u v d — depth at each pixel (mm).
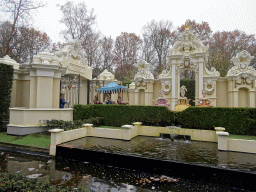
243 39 27734
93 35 29656
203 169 4820
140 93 19203
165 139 9000
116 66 35062
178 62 16375
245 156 6012
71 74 15094
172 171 5156
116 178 4977
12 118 10117
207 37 29266
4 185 3301
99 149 6590
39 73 11055
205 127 9203
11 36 17266
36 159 6691
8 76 11422
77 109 11562
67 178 4910
